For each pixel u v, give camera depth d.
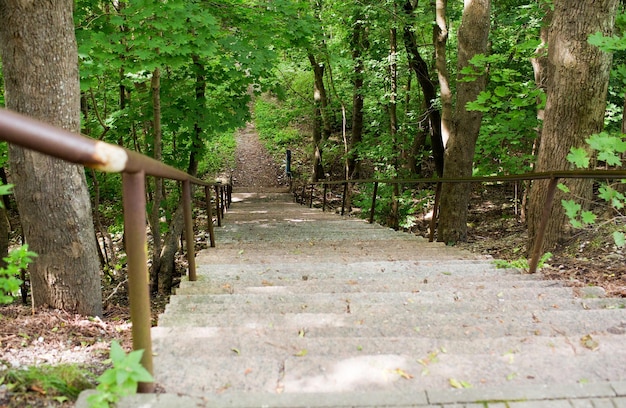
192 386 1.89
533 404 1.71
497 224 9.66
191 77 8.27
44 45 3.59
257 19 7.03
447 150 8.09
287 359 2.10
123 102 8.51
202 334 2.48
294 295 3.42
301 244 6.59
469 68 6.55
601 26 4.64
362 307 3.12
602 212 5.55
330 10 12.84
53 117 3.67
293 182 20.83
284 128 26.12
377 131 15.62
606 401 1.73
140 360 1.84
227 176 21.48
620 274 3.96
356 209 15.43
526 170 8.84
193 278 4.05
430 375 1.97
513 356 2.13
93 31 5.66
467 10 7.52
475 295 3.42
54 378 1.90
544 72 8.19
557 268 4.35
